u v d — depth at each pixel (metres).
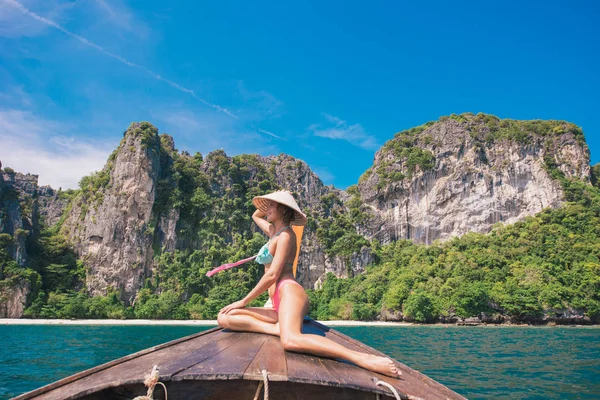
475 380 14.12
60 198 118.88
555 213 98.25
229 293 82.31
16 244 72.88
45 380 12.79
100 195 89.50
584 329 55.31
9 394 11.05
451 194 114.19
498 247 91.00
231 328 4.72
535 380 14.16
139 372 3.15
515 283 74.25
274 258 4.47
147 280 84.19
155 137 96.69
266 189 114.69
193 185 103.06
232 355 3.57
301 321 4.10
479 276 78.56
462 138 121.25
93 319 69.25
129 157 91.31
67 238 87.81
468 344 29.05
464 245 98.44
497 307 68.88
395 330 51.44
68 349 22.02
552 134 118.94
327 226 113.56
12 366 15.61
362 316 78.31
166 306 75.19
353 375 3.37
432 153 123.25
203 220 98.31
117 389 3.05
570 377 14.77
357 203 125.50
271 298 4.76
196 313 77.94
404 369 4.50
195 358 3.48
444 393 3.73
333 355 3.74
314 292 97.75
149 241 87.38
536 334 42.75
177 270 86.50
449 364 18.19
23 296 66.62
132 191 88.44
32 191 103.44
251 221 106.75
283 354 3.69
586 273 72.69
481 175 113.62
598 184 116.31
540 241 88.06
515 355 21.89
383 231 117.12
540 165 111.62
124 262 83.25
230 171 111.50
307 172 134.88
